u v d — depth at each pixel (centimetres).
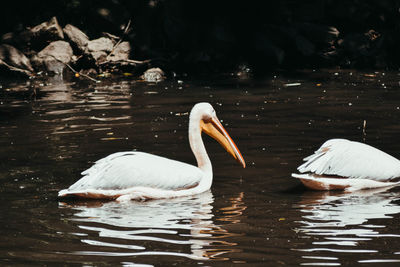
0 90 2195
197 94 2052
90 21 2931
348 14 3094
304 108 1734
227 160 1169
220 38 2894
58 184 989
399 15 3094
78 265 662
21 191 955
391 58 2884
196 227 793
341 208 876
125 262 670
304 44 2923
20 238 752
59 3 3006
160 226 799
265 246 718
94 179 925
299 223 806
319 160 975
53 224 808
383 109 1683
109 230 782
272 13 3036
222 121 1550
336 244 723
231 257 684
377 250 701
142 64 2727
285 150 1220
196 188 966
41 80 2497
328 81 2353
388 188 995
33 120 1577
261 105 1805
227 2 3002
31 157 1171
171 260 675
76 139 1334
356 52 2917
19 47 2786
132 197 929
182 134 1380
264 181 1022
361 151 996
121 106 1792
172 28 2911
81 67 2755
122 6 2928
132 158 952
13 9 3002
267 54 2883
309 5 3133
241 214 851
